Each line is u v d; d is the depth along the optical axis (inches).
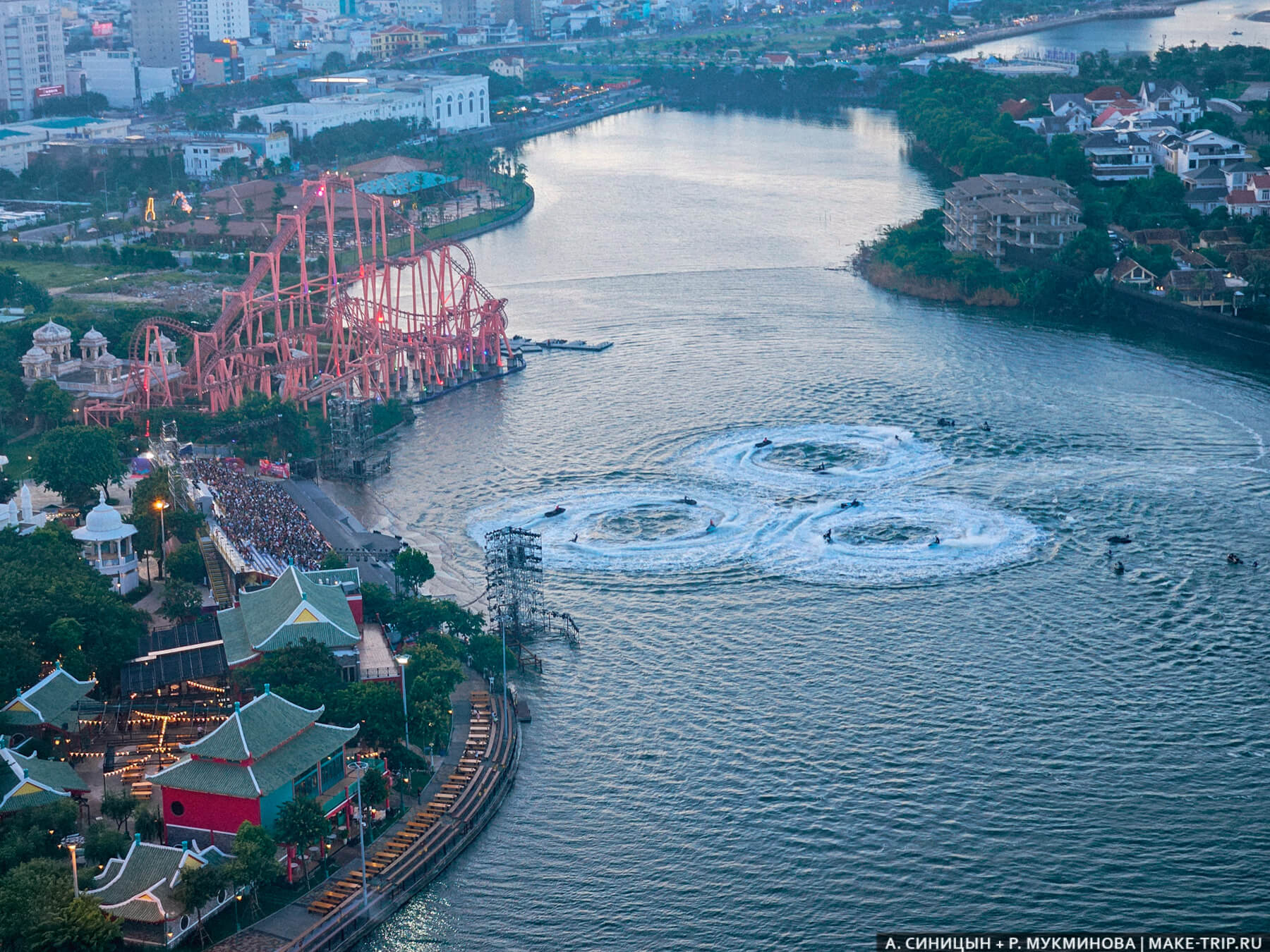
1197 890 7869.1
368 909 7706.7
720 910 7829.7
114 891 7426.2
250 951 7347.4
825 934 7628.0
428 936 7657.5
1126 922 7652.6
